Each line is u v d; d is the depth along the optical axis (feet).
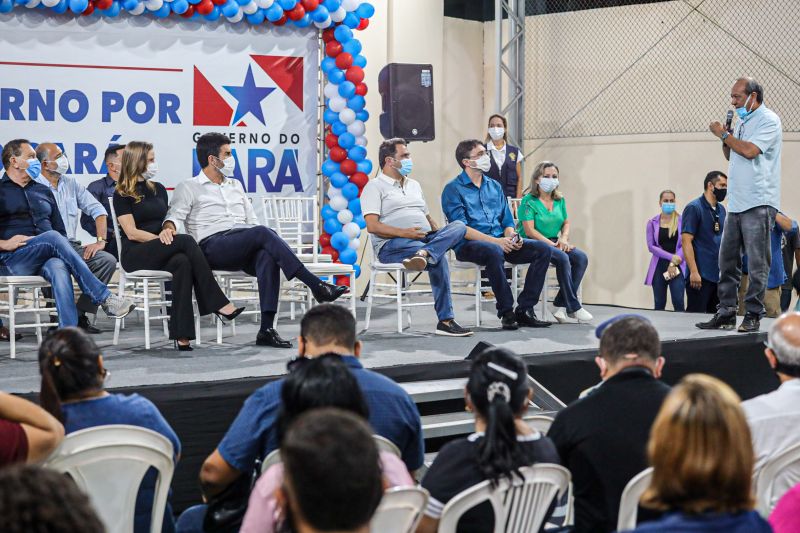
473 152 19.93
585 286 29.89
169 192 23.25
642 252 28.66
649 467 8.20
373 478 4.42
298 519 4.50
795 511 6.61
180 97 23.18
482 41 31.04
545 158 30.58
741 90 18.01
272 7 23.09
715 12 27.22
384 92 25.90
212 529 9.09
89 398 8.77
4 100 21.71
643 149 28.58
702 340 17.81
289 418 7.45
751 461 5.11
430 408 14.71
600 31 29.32
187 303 16.16
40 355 8.71
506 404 8.00
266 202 23.77
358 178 24.03
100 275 18.79
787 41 26.03
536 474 8.05
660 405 8.56
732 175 18.45
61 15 21.97
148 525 8.91
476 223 20.07
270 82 23.95
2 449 7.40
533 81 30.76
